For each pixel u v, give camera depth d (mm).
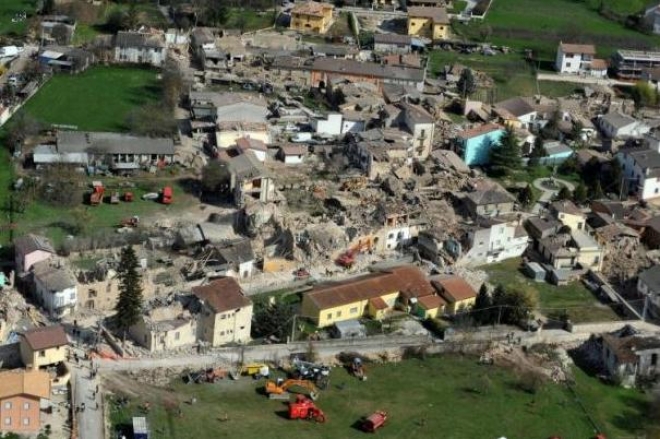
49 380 189875
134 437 185250
